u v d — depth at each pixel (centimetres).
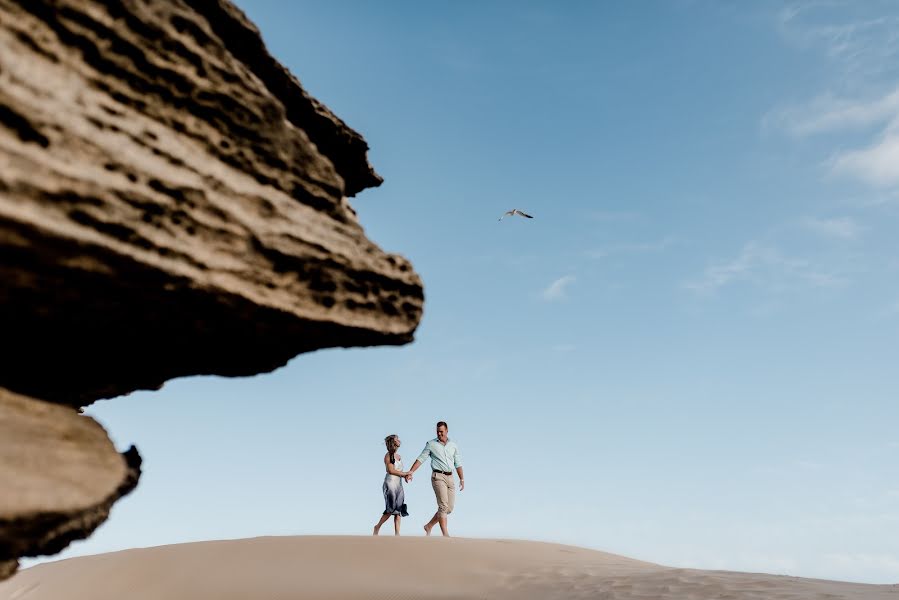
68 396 492
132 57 413
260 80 488
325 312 491
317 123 538
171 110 430
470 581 871
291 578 851
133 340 471
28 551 403
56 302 407
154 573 893
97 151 385
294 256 467
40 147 365
